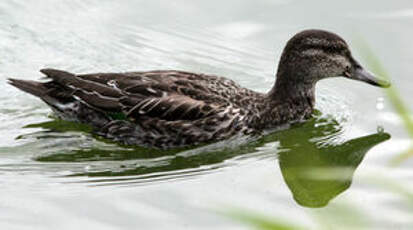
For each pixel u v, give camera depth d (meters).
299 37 15.68
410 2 18.88
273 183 13.59
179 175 13.89
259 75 17.47
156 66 17.62
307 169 14.19
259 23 18.88
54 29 18.83
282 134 15.62
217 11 19.50
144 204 12.80
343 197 13.02
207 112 14.79
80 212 12.52
